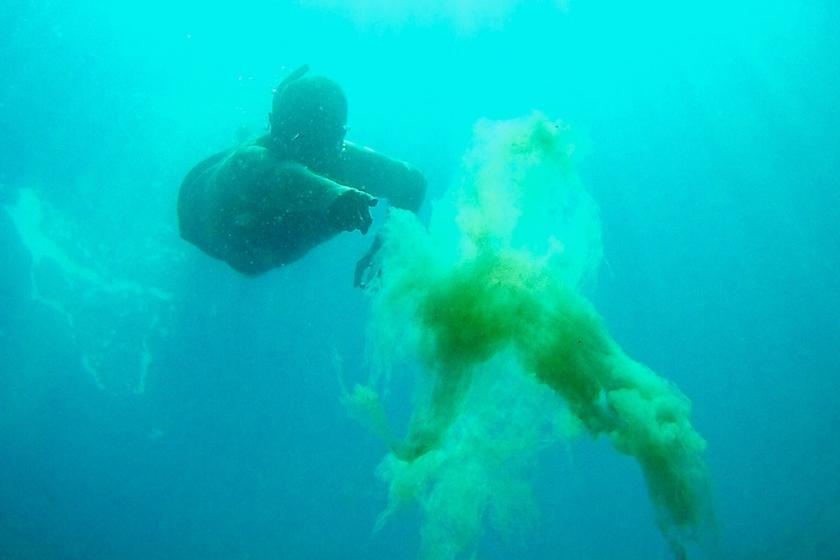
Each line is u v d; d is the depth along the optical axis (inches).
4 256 307.1
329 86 185.0
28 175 313.9
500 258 98.0
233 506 312.7
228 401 315.9
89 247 313.3
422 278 99.0
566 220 105.0
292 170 180.2
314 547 312.3
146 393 309.7
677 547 78.1
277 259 222.1
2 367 302.0
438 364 94.8
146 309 312.2
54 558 288.4
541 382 89.6
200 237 247.3
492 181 104.0
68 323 307.9
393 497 93.4
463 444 92.4
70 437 303.4
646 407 81.9
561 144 106.7
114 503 303.9
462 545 89.7
